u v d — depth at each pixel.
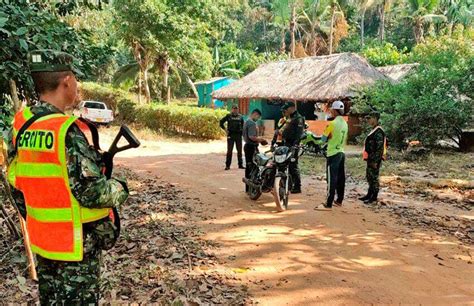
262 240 6.35
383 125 17.00
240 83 27.64
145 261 5.46
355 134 20.55
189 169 12.85
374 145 8.55
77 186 2.37
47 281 2.56
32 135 2.45
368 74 22.16
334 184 8.07
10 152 2.63
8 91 5.94
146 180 10.94
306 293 4.68
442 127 16.45
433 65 18.14
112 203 2.47
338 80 21.47
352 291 4.74
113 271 5.03
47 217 2.45
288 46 61.88
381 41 50.78
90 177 2.38
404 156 15.94
